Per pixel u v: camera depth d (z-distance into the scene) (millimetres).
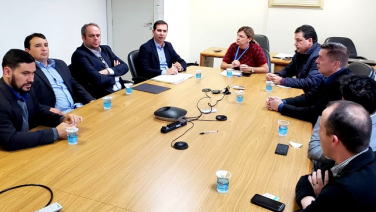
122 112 2225
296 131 1977
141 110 2271
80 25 4777
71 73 3166
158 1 5164
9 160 1524
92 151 1641
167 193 1297
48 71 2762
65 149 1655
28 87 1832
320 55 2393
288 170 1497
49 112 2088
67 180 1369
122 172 1447
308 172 1480
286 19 5609
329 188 1078
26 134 1649
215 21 6086
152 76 3514
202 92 2754
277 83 3090
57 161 1529
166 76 3262
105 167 1486
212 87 2924
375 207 1026
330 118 1141
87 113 2195
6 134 1609
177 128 1953
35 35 2650
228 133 1904
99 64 3219
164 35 3672
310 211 1092
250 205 1229
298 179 1420
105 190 1307
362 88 1518
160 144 1735
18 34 3775
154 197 1269
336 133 1118
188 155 1620
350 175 1081
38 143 1668
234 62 3633
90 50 3193
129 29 5430
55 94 2770
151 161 1552
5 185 1319
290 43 5703
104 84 3127
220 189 1300
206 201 1250
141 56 3588
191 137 1835
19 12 3744
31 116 1996
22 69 1756
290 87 3035
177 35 5824
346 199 1030
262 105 2459
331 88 2127
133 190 1312
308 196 1228
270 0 5590
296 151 1697
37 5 3965
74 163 1515
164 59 3771
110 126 1972
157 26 3631
